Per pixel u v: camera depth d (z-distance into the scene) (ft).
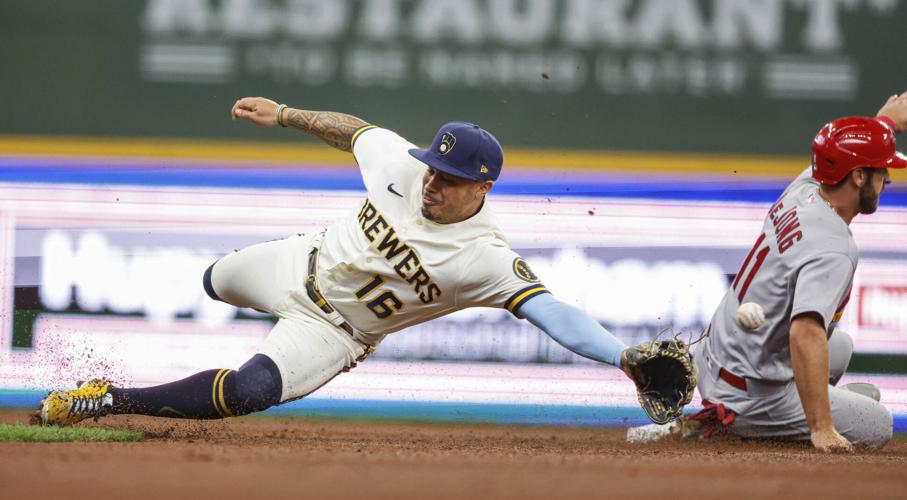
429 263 47.29
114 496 28.68
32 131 85.61
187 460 37.27
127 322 82.53
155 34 86.69
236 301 54.34
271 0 87.04
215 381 48.96
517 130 87.15
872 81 86.84
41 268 82.99
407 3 87.15
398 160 49.60
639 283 85.46
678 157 86.94
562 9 87.40
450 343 81.41
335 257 49.55
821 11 87.04
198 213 85.10
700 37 87.35
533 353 81.51
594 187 86.38
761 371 54.08
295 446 46.73
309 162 86.22
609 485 32.83
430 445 52.95
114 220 84.53
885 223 84.07
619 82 87.35
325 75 86.84
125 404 49.47
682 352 40.50
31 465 34.83
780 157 87.04
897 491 32.60
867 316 83.15
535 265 85.25
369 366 80.89
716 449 51.67
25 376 80.89
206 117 86.43
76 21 86.48
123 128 86.12
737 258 85.66
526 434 70.08
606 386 81.35
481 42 87.15
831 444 48.08
